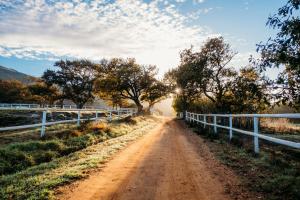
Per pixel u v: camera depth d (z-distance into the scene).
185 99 40.28
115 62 64.44
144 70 56.50
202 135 16.42
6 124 21.88
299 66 5.82
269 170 6.61
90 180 6.12
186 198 4.95
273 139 7.19
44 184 5.69
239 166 7.32
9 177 6.46
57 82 66.94
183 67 26.08
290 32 5.50
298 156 8.09
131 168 7.33
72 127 15.34
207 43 23.56
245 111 18.66
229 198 4.90
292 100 6.96
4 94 89.94
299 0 5.18
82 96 68.06
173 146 11.82
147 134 17.58
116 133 15.84
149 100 61.50
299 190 4.87
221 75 22.73
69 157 9.00
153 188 5.55
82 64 67.06
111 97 59.97
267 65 6.35
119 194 5.19
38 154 8.88
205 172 6.84
